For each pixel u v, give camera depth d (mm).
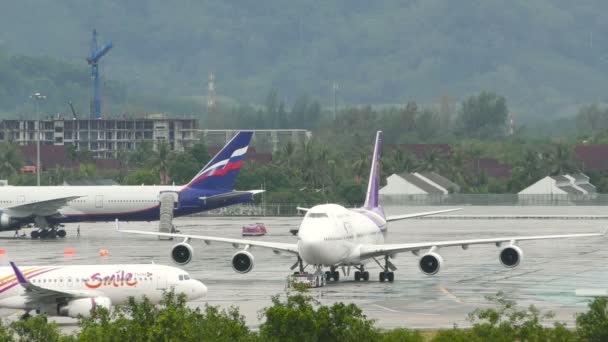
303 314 122188
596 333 125500
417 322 166125
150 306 130500
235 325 124500
